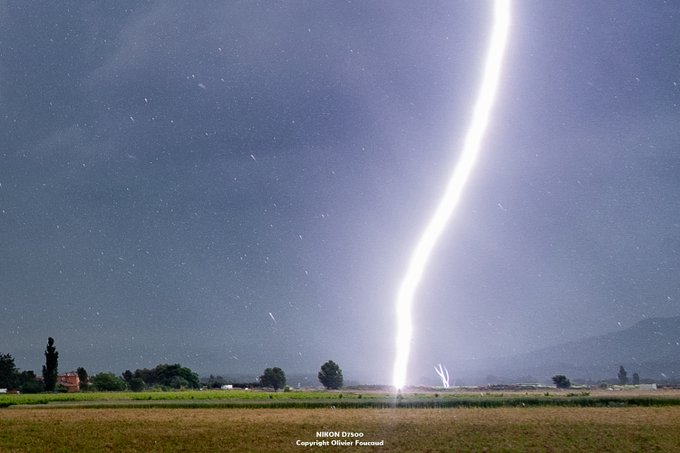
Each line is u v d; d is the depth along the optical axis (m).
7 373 119.44
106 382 118.75
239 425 46.59
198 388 134.25
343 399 76.56
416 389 133.25
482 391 119.38
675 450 34.72
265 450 34.78
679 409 59.88
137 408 64.62
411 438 39.22
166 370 137.50
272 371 137.12
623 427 44.47
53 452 34.62
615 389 128.25
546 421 48.59
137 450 35.19
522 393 103.12
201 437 40.00
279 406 66.31
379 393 105.69
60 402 73.94
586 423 46.97
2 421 49.81
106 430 43.62
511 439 38.66
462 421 48.81
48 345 113.00
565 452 33.97
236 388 136.00
